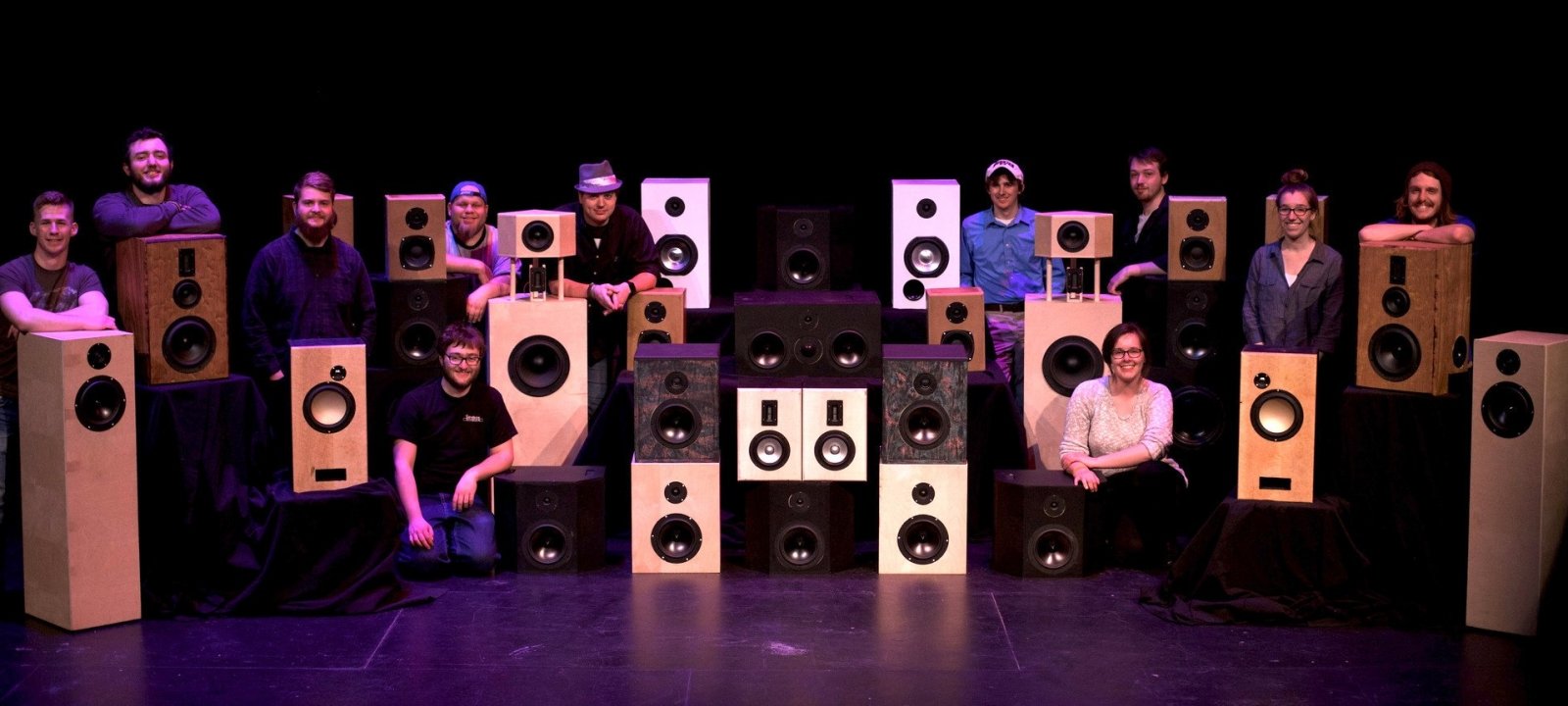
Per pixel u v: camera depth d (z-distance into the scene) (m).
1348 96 7.38
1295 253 5.97
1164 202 6.83
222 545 5.27
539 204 7.80
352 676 4.70
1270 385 5.27
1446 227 5.36
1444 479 5.19
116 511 5.07
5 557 5.70
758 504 5.73
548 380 6.22
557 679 4.68
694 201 6.82
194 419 5.21
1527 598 4.99
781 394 5.62
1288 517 5.21
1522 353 4.91
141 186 5.45
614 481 6.29
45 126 7.13
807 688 4.61
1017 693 4.57
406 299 6.24
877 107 7.75
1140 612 5.28
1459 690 4.60
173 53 7.35
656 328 6.43
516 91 7.71
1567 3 7.00
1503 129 7.14
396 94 7.65
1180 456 6.33
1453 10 7.17
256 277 5.84
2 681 4.63
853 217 6.68
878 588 5.53
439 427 5.71
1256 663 4.82
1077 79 7.66
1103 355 5.75
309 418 5.26
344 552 5.29
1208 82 7.55
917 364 5.62
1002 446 6.29
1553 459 4.95
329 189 5.82
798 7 7.68
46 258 5.19
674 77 7.73
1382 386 5.29
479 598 5.41
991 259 7.01
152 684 4.62
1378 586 5.30
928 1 7.66
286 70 7.52
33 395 5.04
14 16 7.05
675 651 4.90
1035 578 5.64
